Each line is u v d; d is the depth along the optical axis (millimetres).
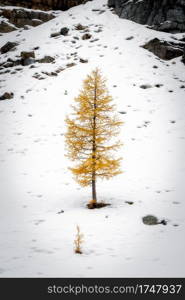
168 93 25719
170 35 33938
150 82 27047
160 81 27312
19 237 8617
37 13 43531
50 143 19406
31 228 9297
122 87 26156
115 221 9695
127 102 24125
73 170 11195
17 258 7297
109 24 37406
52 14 44156
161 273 6688
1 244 8141
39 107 24719
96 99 11688
